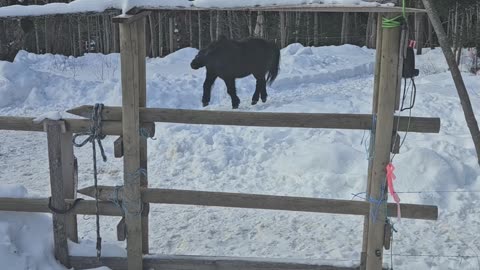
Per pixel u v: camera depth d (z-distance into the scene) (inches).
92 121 161.6
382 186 151.4
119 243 205.2
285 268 164.4
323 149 283.1
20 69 506.3
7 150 340.8
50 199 167.8
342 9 143.2
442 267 184.7
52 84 512.1
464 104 151.9
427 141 303.6
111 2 155.6
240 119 155.8
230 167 292.0
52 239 174.9
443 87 545.0
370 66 737.0
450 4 947.3
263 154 301.6
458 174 258.7
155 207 243.3
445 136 323.0
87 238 209.5
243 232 217.8
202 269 167.0
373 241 155.2
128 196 161.5
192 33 1127.0
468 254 195.0
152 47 1077.8
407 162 258.7
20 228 173.5
